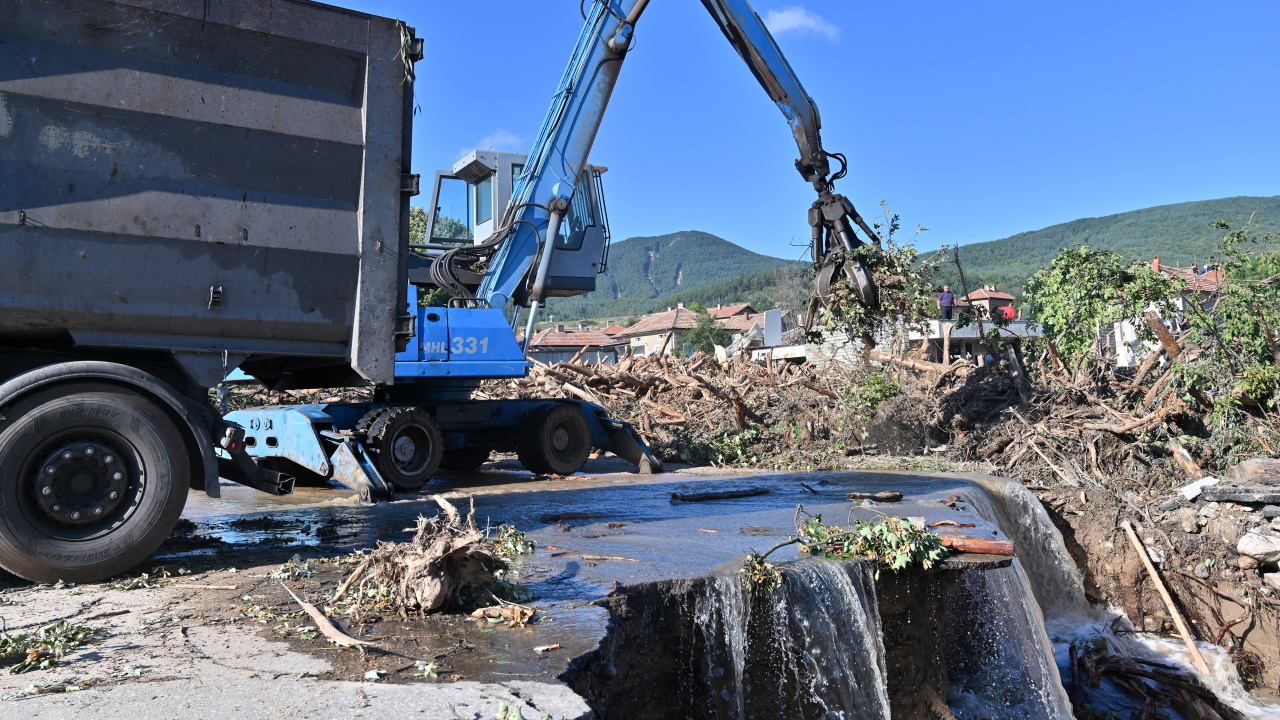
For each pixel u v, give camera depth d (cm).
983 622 802
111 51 580
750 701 586
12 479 546
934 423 1602
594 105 1350
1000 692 775
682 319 7675
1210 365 1377
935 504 961
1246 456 1304
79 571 566
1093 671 996
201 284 608
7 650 420
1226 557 1130
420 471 1149
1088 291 1559
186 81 603
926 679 709
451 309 1195
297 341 657
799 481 1231
